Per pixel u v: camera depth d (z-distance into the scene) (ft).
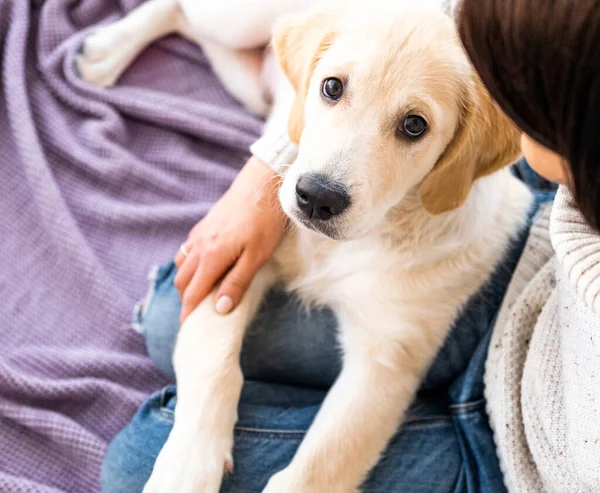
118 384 5.19
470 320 4.50
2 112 6.13
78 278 5.53
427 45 3.57
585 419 3.27
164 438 4.09
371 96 3.54
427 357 4.41
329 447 3.97
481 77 2.65
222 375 4.08
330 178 3.50
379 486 4.07
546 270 3.96
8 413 4.89
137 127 6.36
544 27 2.34
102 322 5.45
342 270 4.47
